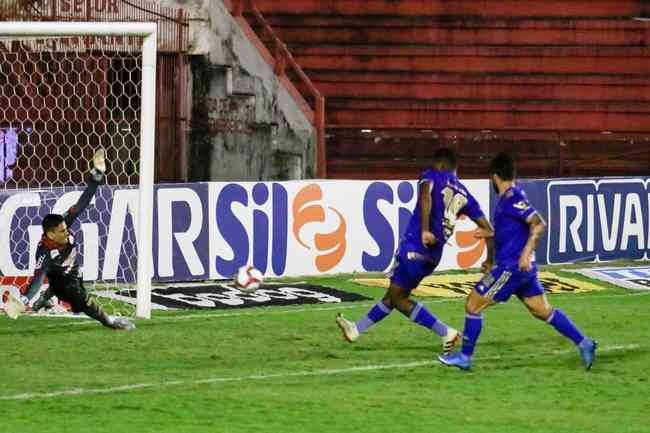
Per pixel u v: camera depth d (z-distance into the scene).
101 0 69.25
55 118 66.88
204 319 46.72
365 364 38.34
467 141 78.88
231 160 73.06
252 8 80.12
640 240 65.25
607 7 86.12
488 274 37.00
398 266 39.16
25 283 49.56
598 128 83.94
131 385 34.62
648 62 84.75
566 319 37.62
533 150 79.44
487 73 84.56
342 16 85.56
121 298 50.69
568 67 84.62
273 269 57.00
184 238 54.91
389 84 83.94
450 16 85.75
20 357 39.00
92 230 52.22
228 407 31.91
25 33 45.94
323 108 78.25
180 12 70.25
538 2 86.06
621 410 32.41
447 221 38.88
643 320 48.00
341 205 58.59
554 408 32.56
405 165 79.94
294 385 35.00
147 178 46.91
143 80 46.81
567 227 63.38
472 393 34.25
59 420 30.25
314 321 46.53
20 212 50.53
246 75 75.19
